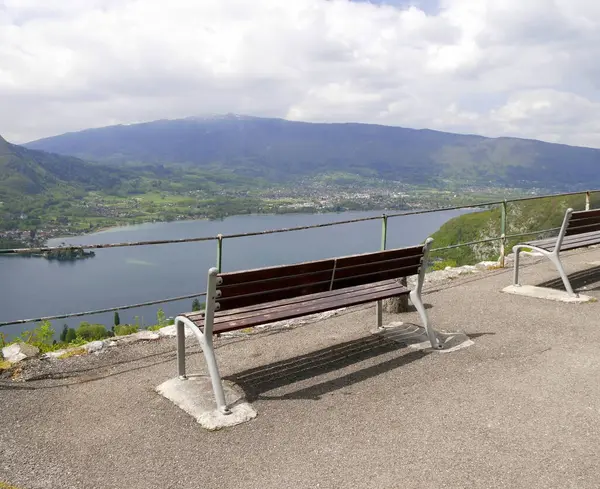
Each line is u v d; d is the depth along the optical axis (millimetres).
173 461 2633
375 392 3424
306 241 97938
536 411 3090
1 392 3490
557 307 5297
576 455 2592
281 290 3568
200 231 130250
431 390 3430
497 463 2535
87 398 3402
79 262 99375
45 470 2562
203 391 3408
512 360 3928
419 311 4309
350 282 3963
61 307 62000
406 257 4180
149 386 3586
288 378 3697
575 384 3471
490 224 39656
